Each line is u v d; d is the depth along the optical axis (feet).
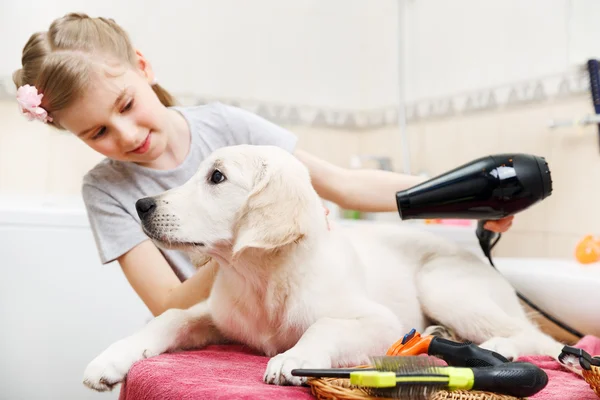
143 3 8.56
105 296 6.88
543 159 3.22
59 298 6.73
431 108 8.64
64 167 8.05
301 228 3.14
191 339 3.51
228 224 3.34
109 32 3.93
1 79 7.73
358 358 2.94
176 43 8.79
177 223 3.35
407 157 8.48
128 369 3.03
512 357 3.31
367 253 4.05
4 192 7.78
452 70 8.23
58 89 3.67
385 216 8.20
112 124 3.80
